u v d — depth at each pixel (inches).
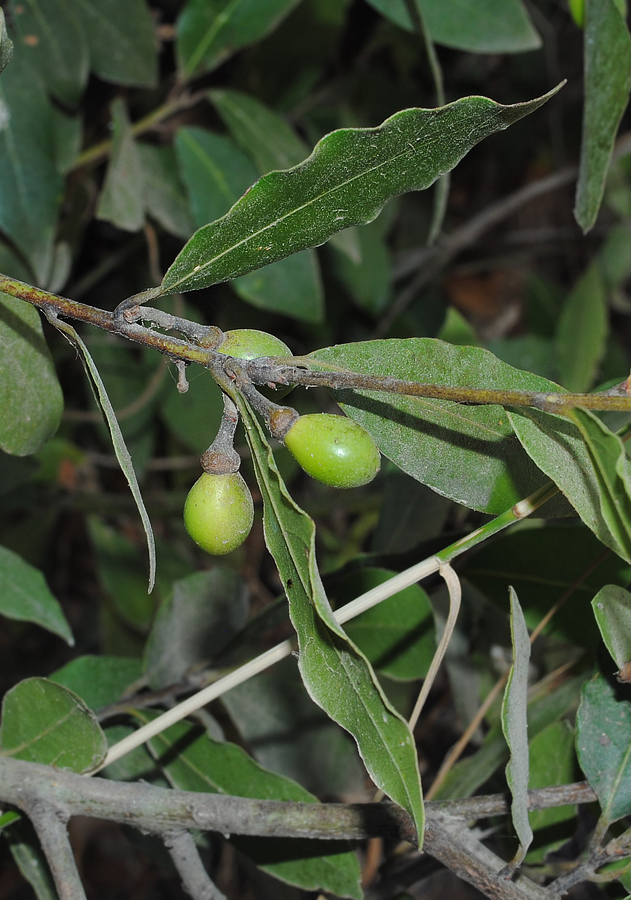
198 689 15.5
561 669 15.5
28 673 28.5
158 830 13.2
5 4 17.6
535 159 36.3
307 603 11.3
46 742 13.4
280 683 16.8
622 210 35.2
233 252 11.6
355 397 12.4
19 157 17.0
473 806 12.9
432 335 33.9
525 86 31.2
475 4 17.8
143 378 24.0
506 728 11.9
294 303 20.1
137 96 22.0
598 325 27.7
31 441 13.1
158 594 24.9
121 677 15.9
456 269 35.1
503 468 12.4
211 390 22.3
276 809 13.0
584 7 14.8
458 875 12.6
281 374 11.4
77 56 18.2
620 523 11.1
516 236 37.0
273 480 11.1
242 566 25.7
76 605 29.0
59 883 12.8
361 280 26.3
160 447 27.1
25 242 17.1
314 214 11.6
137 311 11.6
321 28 23.2
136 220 17.5
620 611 12.4
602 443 10.9
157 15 22.1
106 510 25.5
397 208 27.2
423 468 12.4
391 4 17.9
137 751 15.3
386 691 18.4
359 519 25.0
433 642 15.1
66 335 11.6
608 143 13.9
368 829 12.8
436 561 12.4
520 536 15.0
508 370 12.2
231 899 21.1
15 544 25.6
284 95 24.4
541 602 15.0
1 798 13.1
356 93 25.6
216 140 19.9
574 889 21.0
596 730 12.9
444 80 29.3
